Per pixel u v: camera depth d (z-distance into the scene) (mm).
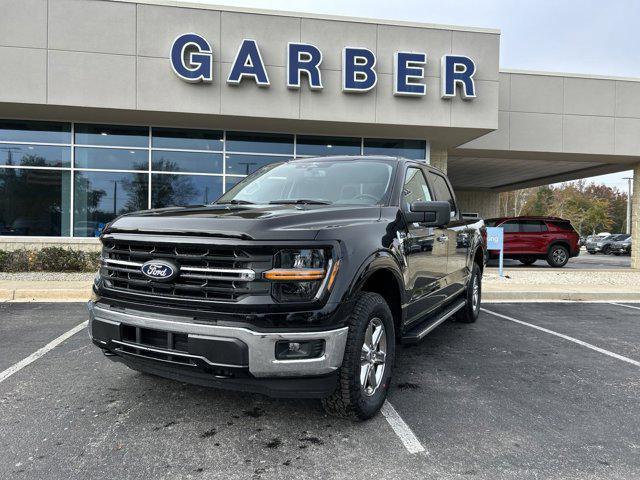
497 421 3355
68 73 10938
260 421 3271
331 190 4094
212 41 11328
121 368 4367
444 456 2838
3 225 12445
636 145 15398
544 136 15086
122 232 3141
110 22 11023
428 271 4375
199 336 2725
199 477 2574
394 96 12047
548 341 5727
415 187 4465
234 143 13086
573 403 3717
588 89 15164
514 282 11297
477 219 6883
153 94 11227
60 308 7418
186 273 2879
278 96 11641
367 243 3137
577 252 17625
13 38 10773
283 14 11555
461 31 12164
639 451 2943
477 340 5719
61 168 12562
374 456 2824
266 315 2697
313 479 2574
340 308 2822
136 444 2930
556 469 2705
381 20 11883
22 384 3951
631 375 4441
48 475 2566
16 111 11617
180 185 12938
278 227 2828
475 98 12273
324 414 3391
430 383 4137
